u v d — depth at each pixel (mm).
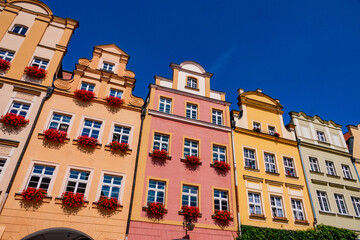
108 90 17203
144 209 13914
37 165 13273
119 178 14523
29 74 15445
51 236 15203
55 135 13891
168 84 19562
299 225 17000
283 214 17156
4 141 13008
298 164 19875
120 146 14977
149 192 14766
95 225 12719
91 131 15312
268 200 17172
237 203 16078
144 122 16844
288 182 18578
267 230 15586
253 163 18562
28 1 18375
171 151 16391
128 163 14922
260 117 21141
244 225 15500
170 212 14398
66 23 18609
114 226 13023
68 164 13680
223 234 14836
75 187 13391
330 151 22031
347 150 23125
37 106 14703
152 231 13555
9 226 11430
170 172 15609
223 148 18266
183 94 19422
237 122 19891
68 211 12570
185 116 18531
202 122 18375
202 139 17750
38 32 17391
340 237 16969
